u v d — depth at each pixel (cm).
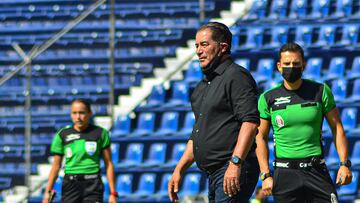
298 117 1305
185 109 3341
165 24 3806
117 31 3806
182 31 3753
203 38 1084
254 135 1041
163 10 3844
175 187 1180
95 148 2058
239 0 3675
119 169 3206
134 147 3266
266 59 3403
